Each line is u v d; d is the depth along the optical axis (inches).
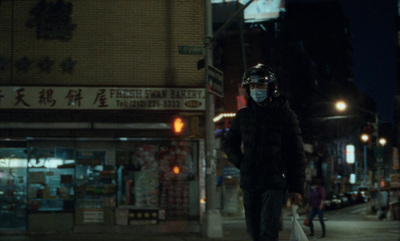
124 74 707.4
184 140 708.7
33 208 685.3
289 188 163.5
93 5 712.4
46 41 705.0
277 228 159.8
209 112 665.6
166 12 717.9
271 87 164.1
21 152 691.4
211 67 655.8
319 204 698.8
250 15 1412.4
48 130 686.5
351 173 3454.7
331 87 3289.9
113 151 699.4
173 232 695.1
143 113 694.5
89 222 690.2
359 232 765.9
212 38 657.6
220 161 1549.0
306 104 2605.8
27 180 687.1
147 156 703.1
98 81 705.0
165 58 712.4
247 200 164.6
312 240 653.3
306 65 2655.0
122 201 696.4
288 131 162.4
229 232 714.2
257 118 162.6
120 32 712.4
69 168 692.7
